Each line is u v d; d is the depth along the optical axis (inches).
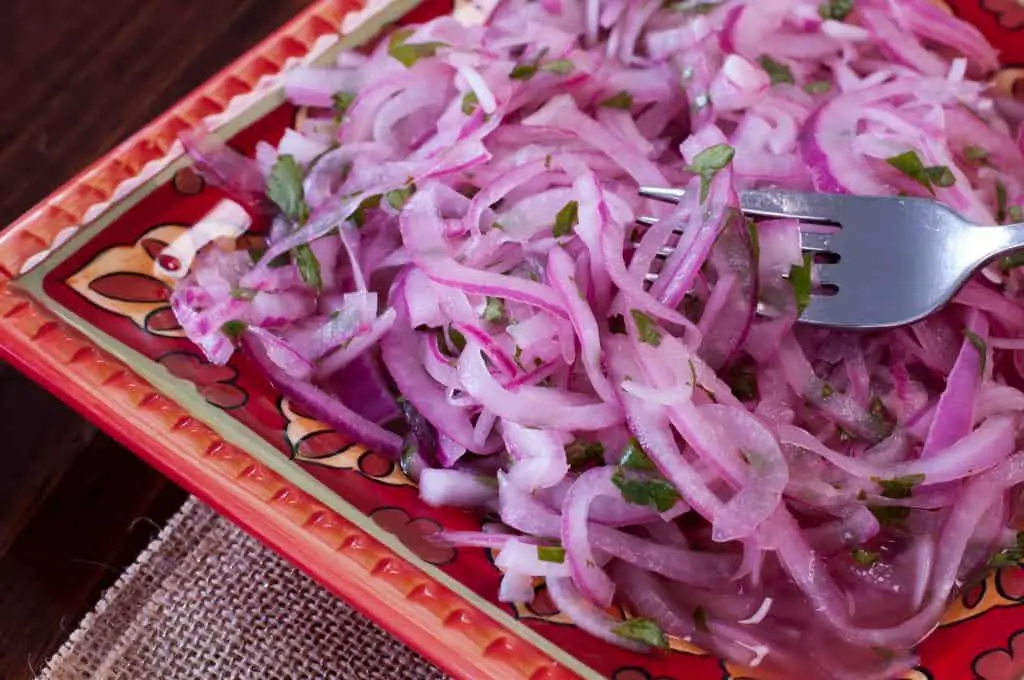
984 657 16.0
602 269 16.8
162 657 17.7
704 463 16.3
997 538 16.5
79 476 18.5
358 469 17.0
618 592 16.6
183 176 18.2
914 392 17.1
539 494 16.8
